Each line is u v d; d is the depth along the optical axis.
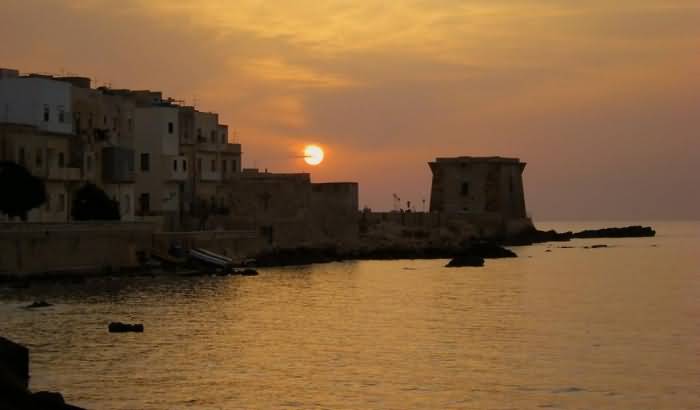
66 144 125.81
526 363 65.12
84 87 138.12
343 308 91.19
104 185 132.12
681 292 110.81
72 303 88.19
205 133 157.25
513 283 119.56
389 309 91.25
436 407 54.38
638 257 178.12
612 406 55.09
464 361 65.69
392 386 58.59
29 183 109.12
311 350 68.81
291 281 115.81
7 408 43.53
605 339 74.56
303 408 53.88
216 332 75.38
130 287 101.50
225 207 155.38
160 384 58.03
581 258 173.62
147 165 142.50
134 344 69.31
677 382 60.25
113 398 54.75
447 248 169.12
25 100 121.12
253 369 62.38
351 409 53.84
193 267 121.25
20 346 56.09
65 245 106.12
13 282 99.25
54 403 45.25
